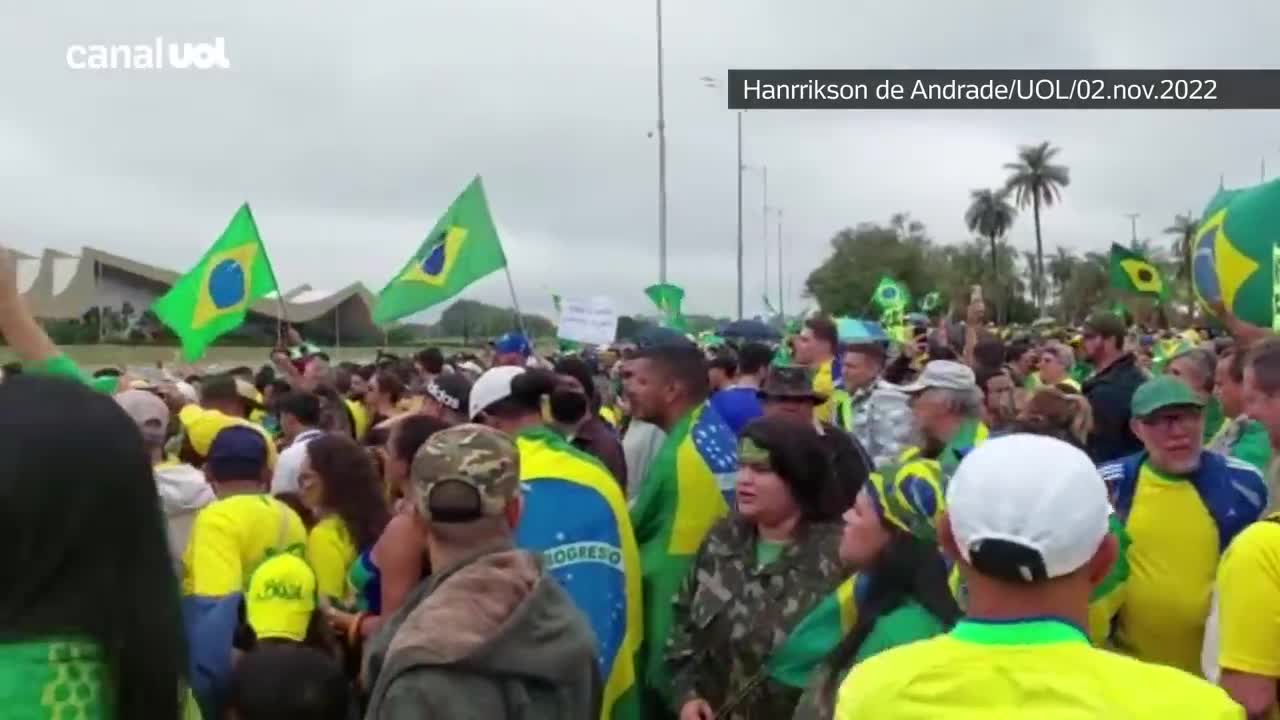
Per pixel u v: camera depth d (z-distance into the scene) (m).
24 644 1.63
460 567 2.99
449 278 10.36
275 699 3.23
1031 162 100.25
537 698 2.87
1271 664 3.23
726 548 4.39
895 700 2.07
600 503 4.50
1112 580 4.43
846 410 8.10
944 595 3.20
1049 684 1.98
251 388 11.38
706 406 5.31
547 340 21.38
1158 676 2.01
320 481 4.98
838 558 4.14
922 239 97.00
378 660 3.06
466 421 6.23
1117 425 6.97
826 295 93.62
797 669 3.98
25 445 1.64
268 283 12.27
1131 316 21.25
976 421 5.55
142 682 1.70
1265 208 6.93
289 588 4.21
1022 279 102.62
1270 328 6.93
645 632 4.94
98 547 1.68
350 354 38.38
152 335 40.25
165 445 6.20
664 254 34.81
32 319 2.25
